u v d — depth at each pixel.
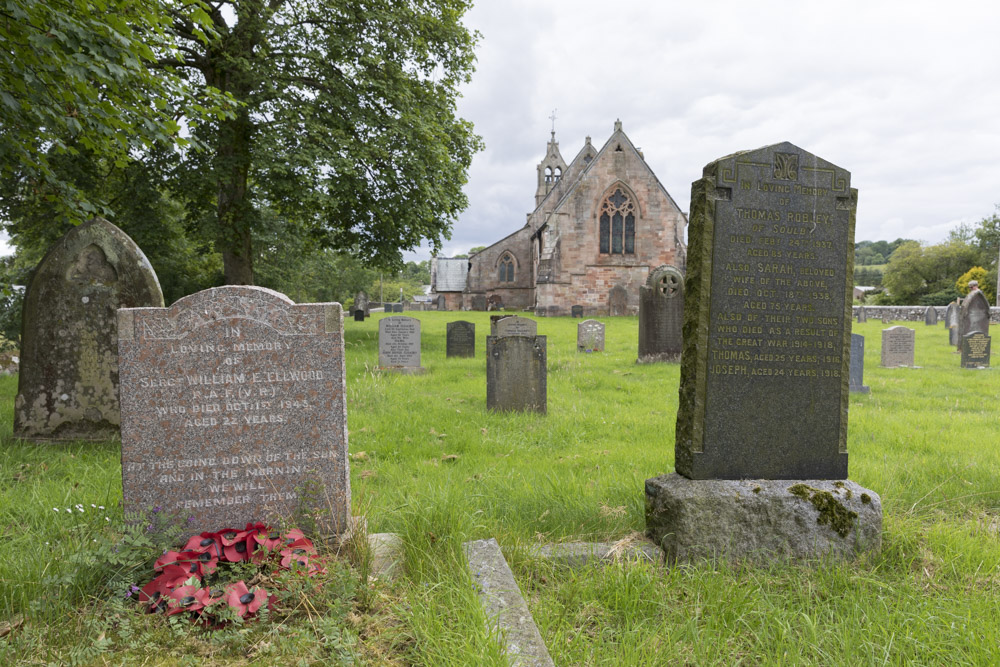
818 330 3.68
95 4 6.02
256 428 3.26
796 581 3.07
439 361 13.61
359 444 6.00
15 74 5.92
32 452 5.52
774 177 3.58
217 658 2.30
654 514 3.54
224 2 15.83
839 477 3.74
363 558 3.01
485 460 5.54
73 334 5.97
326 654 2.32
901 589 2.94
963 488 4.52
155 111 7.13
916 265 63.25
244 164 16.47
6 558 2.89
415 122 17.00
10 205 15.63
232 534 2.99
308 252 24.34
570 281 40.72
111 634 2.41
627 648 2.41
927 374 11.90
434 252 20.98
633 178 40.69
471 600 2.53
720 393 3.56
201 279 24.94
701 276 3.51
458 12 18.97
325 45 16.33
